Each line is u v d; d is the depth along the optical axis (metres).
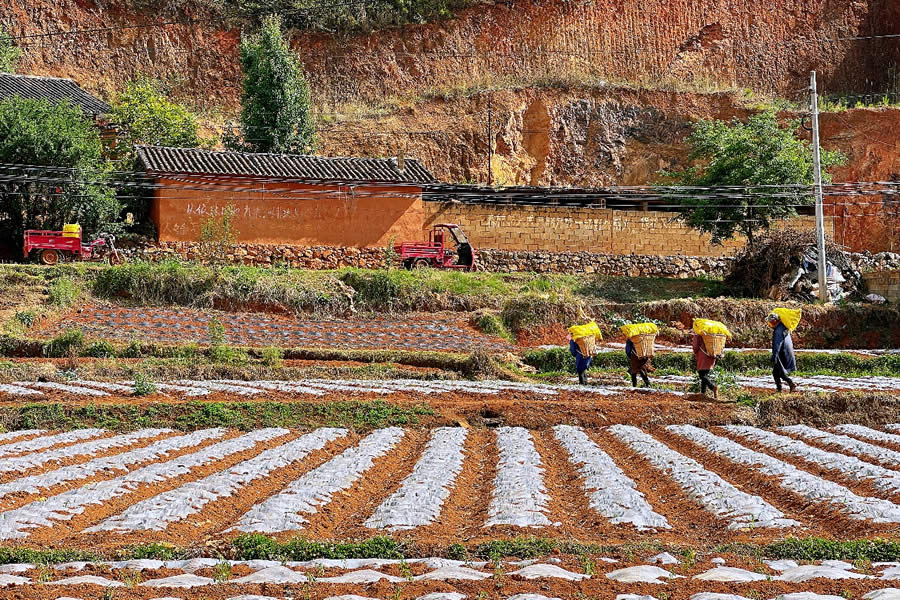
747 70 188.75
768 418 54.00
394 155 151.38
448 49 169.62
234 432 50.75
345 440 48.78
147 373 70.62
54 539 28.88
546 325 96.25
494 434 51.06
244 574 24.81
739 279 115.81
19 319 84.06
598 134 164.00
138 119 127.25
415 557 26.86
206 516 31.86
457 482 37.94
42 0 151.25
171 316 91.50
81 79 150.00
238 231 110.62
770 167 118.69
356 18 165.25
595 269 124.88
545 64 174.62
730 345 98.31
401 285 102.00
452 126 157.12
